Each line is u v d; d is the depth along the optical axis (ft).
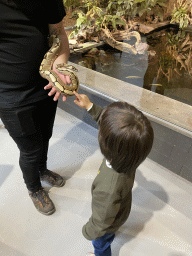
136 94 7.81
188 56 12.66
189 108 7.07
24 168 5.35
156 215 6.08
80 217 5.92
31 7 3.53
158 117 6.58
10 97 4.27
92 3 12.89
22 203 6.17
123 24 13.10
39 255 5.10
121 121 2.74
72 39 11.94
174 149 6.80
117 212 3.46
